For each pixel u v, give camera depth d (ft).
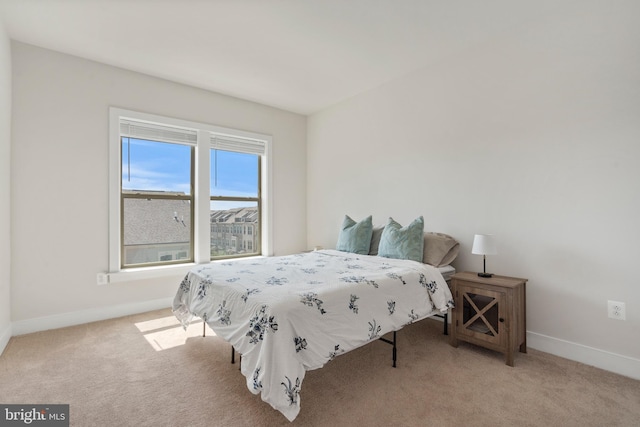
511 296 6.91
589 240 6.95
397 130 11.10
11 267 8.48
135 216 10.86
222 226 12.84
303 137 15.03
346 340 5.68
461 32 8.34
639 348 6.33
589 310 6.95
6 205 8.07
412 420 5.08
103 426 4.94
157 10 7.29
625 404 5.46
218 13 7.42
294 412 4.50
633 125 6.38
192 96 11.71
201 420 5.09
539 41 7.64
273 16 7.55
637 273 6.35
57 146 9.16
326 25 7.97
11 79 8.46
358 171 12.60
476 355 7.45
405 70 10.50
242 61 9.80
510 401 5.58
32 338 8.34
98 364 6.96
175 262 11.69
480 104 8.82
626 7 6.43
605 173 6.72
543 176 7.63
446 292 7.94
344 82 11.41
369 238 10.66
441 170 9.80
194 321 9.73
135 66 10.11
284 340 4.80
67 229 9.32
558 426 4.92
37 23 7.79
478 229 8.91
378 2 7.09
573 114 7.14
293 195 14.70
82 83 9.56
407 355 7.46
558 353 7.39
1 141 7.57
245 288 6.06
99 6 7.12
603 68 6.72
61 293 9.22
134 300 10.47
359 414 5.24
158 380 6.31
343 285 6.19
